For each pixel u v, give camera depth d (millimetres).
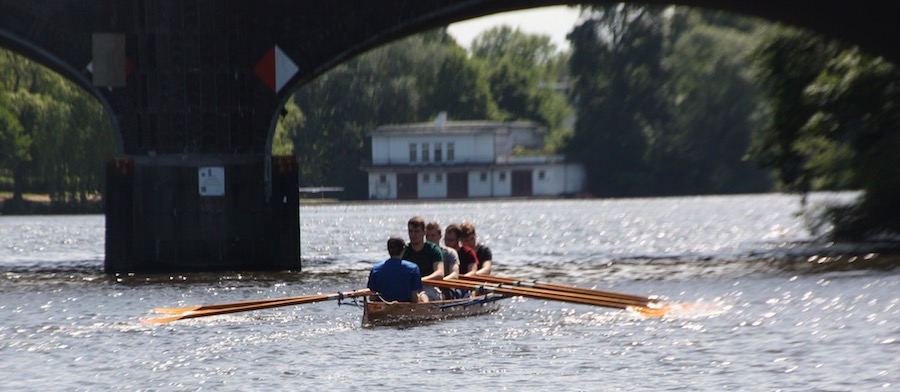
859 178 143000
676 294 92438
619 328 72062
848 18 123438
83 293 93500
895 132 140375
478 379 56188
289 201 106312
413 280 72250
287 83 105750
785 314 78500
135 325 74812
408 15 107312
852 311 79438
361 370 58438
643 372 57750
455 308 75000
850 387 53969
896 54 129125
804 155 148250
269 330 71688
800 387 54125
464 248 80312
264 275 105938
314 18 105938
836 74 139500
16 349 65688
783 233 193375
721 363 59938
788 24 130500
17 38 104938
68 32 105062
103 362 61469
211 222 105250
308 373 57844
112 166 104438
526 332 70188
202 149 104750
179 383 56062
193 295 91375
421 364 59906
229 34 104312
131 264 105812
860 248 139500
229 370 58906
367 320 70938
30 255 149750
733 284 99875
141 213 105312
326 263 129125
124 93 105125
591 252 153750
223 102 104688
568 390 53812
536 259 139500
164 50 104062
